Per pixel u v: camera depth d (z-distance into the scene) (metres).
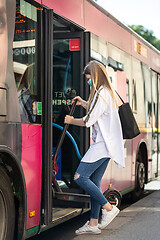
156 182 11.69
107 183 6.39
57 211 5.44
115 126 5.16
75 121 5.15
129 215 6.78
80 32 5.77
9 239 4.05
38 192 4.48
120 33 7.24
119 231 5.66
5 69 3.94
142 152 8.73
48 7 4.73
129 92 7.60
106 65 6.42
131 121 5.37
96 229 5.28
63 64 5.96
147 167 8.80
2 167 3.95
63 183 5.93
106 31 6.54
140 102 8.34
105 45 6.43
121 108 5.38
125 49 7.49
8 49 3.99
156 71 9.84
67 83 5.95
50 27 4.67
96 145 5.12
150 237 5.34
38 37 4.54
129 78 7.64
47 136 4.61
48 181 4.59
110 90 5.17
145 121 8.71
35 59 4.47
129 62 7.70
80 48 5.80
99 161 5.11
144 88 8.68
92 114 5.03
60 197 5.25
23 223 4.16
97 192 5.16
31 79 4.39
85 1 5.82
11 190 4.09
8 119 3.95
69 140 5.90
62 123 5.98
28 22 4.34
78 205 5.65
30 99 4.36
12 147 4.00
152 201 8.20
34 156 4.39
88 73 5.29
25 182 4.19
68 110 5.95
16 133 4.07
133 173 7.86
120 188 7.05
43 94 4.63
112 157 5.11
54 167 5.31
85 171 5.11
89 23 5.93
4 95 3.90
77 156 5.84
